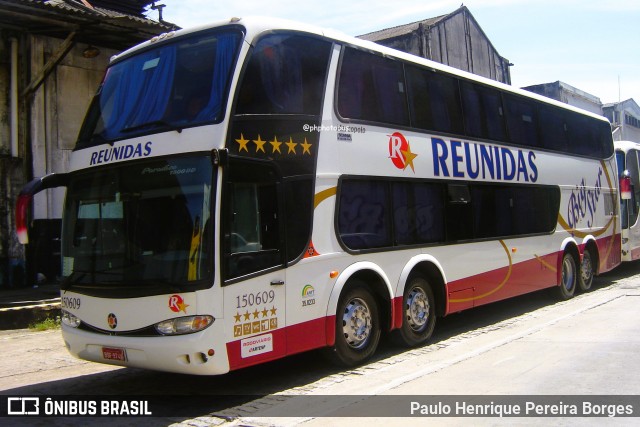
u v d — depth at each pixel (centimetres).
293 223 671
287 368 773
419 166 865
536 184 1157
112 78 744
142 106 679
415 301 853
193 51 673
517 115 1134
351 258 740
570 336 892
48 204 1448
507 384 649
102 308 629
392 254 801
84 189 687
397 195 822
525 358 764
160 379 752
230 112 615
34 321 1103
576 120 1360
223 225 592
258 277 624
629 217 1572
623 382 646
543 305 1214
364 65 802
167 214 609
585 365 720
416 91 887
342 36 777
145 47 725
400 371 727
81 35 1437
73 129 1513
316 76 725
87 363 851
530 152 1151
